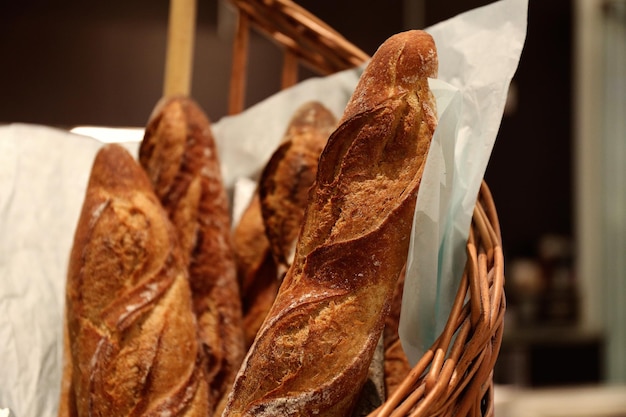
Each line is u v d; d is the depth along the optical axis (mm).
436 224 452
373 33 1679
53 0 1475
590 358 1924
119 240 521
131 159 559
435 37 540
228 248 600
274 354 439
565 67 1998
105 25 1501
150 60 1520
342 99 655
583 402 1196
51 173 675
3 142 671
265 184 603
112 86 1511
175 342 511
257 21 710
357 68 651
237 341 574
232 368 563
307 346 436
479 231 477
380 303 447
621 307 2021
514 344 1842
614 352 1952
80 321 511
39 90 1483
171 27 697
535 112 1983
